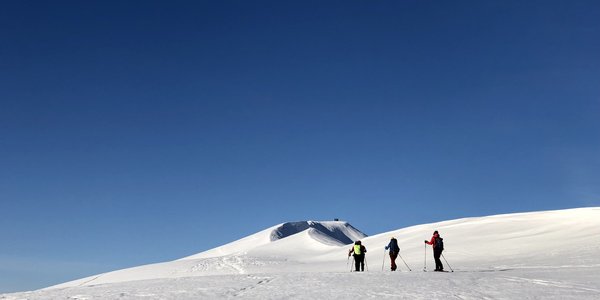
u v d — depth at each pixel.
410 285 17.97
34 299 16.45
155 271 63.41
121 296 16.52
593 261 30.00
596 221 53.97
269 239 128.12
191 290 17.72
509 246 48.09
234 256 70.69
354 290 16.66
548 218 62.75
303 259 69.12
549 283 18.12
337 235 150.50
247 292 16.66
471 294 15.30
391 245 28.34
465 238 58.62
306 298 14.88
